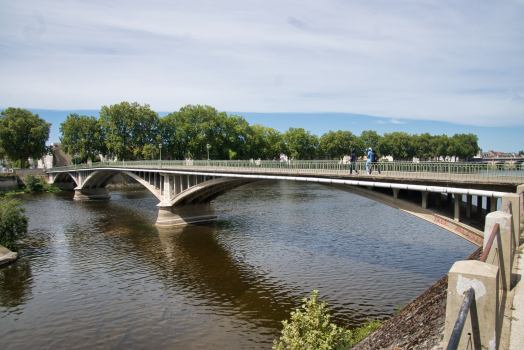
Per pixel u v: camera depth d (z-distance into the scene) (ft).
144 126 302.04
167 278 79.46
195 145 293.84
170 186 144.25
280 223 134.21
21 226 101.50
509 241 21.65
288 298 66.80
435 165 58.23
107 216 161.89
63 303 67.67
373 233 114.32
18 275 83.25
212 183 120.26
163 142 302.45
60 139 306.35
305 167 89.92
